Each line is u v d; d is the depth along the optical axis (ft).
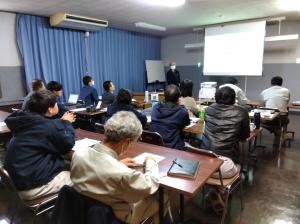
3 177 5.41
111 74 23.63
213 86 18.31
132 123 4.01
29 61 17.21
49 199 5.60
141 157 5.65
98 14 17.78
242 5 15.69
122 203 3.87
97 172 3.57
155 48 28.94
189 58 28.04
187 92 10.64
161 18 19.34
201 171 5.01
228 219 7.13
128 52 25.22
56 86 11.51
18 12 16.35
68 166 6.27
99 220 3.42
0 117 10.77
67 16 16.93
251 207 7.73
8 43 16.44
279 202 8.02
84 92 15.72
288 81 22.77
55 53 18.69
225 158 6.73
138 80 26.78
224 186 6.19
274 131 13.50
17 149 5.38
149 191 3.85
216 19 20.03
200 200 8.12
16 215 7.27
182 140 8.00
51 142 5.63
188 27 23.68
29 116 5.55
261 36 20.22
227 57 22.40
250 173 10.22
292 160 11.66
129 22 20.80
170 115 7.78
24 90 17.48
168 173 4.81
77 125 11.50
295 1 14.94
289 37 19.93
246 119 7.09
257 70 20.97
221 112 7.24
